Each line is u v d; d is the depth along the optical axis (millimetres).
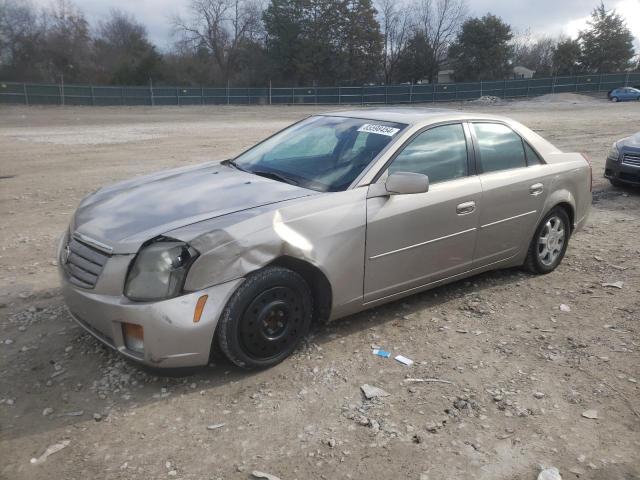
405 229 4129
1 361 3746
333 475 2760
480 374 3705
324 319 3969
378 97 54250
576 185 5570
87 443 2971
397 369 3740
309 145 4617
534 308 4758
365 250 3938
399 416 3234
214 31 73000
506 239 4969
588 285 5285
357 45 67625
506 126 5105
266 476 2729
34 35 62031
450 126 4609
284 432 3076
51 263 5766
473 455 2922
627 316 4609
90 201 4113
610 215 8086
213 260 3273
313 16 66438
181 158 14016
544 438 3068
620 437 3094
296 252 3572
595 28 77438
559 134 19500
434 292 5047
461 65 71625
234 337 3418
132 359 3303
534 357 3941
